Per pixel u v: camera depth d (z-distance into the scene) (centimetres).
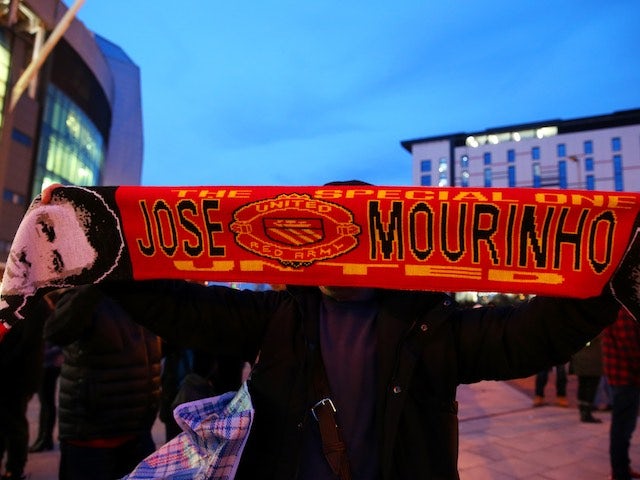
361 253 149
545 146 7056
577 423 625
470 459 475
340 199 148
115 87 6222
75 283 154
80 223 156
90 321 249
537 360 146
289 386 154
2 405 362
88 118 4341
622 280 134
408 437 144
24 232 151
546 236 139
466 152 7425
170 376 347
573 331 141
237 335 170
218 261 155
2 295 146
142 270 157
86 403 259
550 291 137
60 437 266
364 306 162
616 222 135
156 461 160
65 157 3891
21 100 3247
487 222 141
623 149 6688
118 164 6125
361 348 155
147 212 156
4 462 441
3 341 351
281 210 151
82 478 259
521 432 578
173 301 165
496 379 154
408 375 146
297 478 147
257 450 153
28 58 3325
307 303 163
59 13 3331
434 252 145
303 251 152
